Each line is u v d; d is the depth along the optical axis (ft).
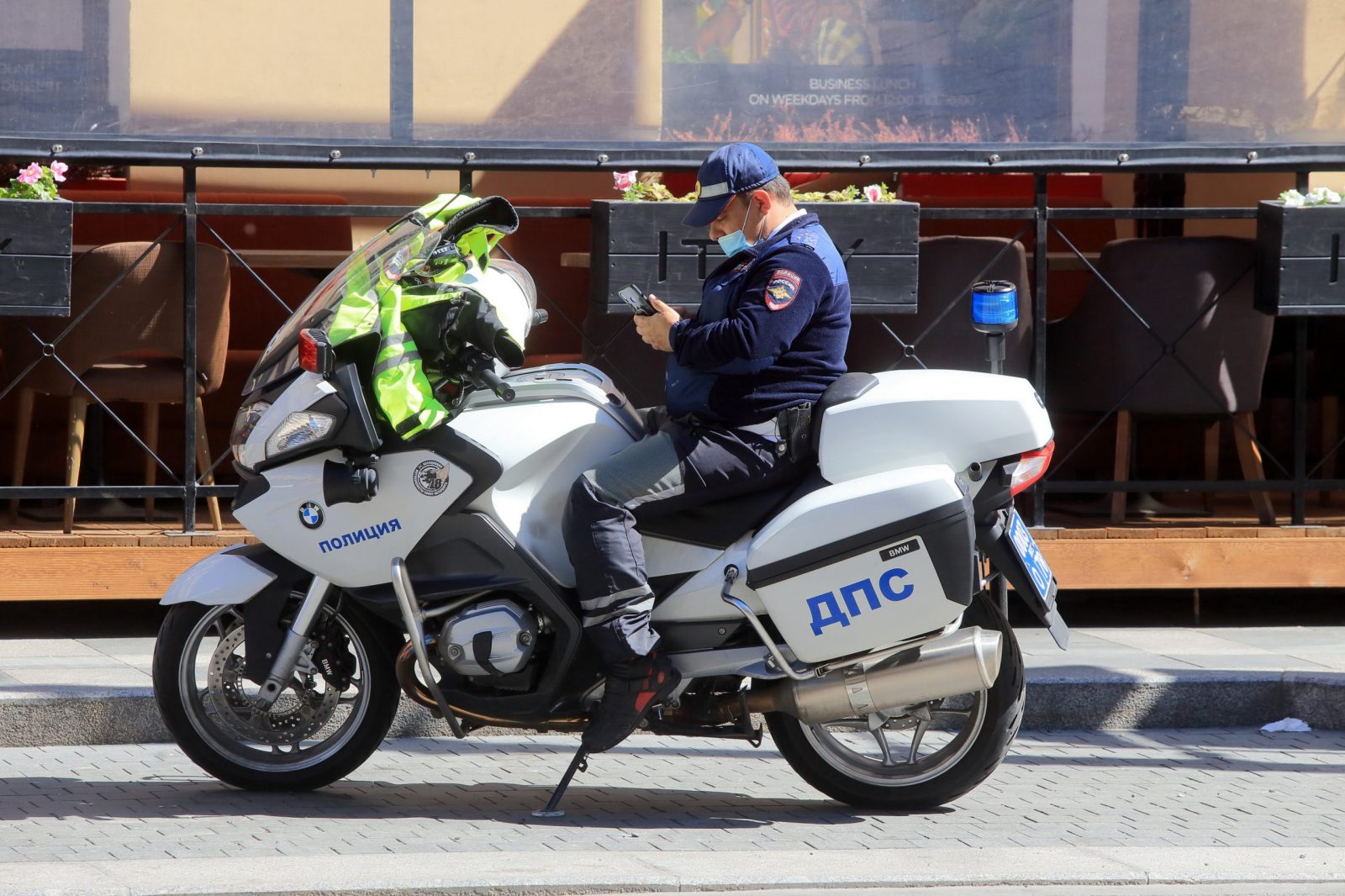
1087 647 49.60
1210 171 53.36
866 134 52.24
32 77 48.14
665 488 33.94
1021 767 41.19
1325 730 45.11
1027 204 65.51
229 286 51.44
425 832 34.71
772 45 51.80
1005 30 52.13
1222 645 50.24
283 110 49.88
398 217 51.24
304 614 35.47
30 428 53.47
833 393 34.40
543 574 34.65
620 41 51.29
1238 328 52.75
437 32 50.52
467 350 33.78
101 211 48.42
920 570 33.42
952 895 31.76
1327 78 52.95
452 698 35.04
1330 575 53.01
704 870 32.22
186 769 39.34
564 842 34.30
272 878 31.09
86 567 48.62
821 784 36.70
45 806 36.01
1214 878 32.73
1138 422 59.11
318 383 34.09
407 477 34.35
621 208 49.26
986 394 34.22
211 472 50.78
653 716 35.14
